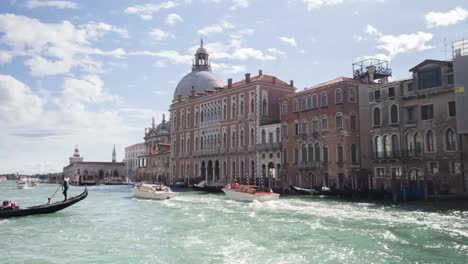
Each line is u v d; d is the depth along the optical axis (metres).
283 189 49.97
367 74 53.22
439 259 15.59
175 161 81.38
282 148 55.12
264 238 19.84
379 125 43.72
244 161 62.38
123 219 28.30
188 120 78.00
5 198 54.78
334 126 47.94
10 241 20.19
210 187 58.28
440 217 26.30
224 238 20.09
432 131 39.12
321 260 15.48
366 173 47.28
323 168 48.88
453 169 37.31
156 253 17.11
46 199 52.72
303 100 52.56
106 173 147.12
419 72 40.41
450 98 37.88
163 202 42.84
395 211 29.69
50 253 17.47
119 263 15.60
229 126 66.31
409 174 40.81
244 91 63.25
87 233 22.34
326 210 30.67
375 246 17.77
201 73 89.31
